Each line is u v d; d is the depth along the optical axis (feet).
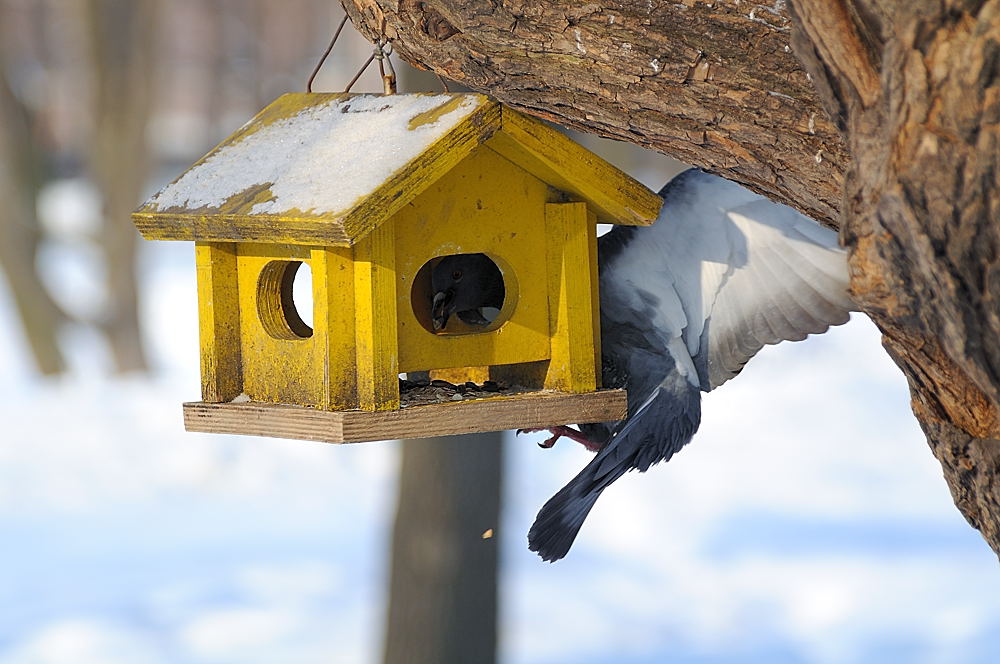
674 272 22.22
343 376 18.17
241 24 160.35
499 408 18.97
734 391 75.41
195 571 49.26
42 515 55.16
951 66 12.72
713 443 64.90
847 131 14.46
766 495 57.31
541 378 20.24
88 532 53.31
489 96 18.26
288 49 160.45
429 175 17.78
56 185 142.61
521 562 50.01
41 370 79.66
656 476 59.82
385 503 56.80
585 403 19.66
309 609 45.91
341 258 18.04
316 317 18.24
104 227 79.51
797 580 47.85
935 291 13.85
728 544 51.57
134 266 80.07
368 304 17.95
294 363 18.84
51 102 129.59
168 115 181.78
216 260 19.52
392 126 18.80
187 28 160.66
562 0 16.85
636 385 22.09
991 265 13.20
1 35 82.33
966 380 15.74
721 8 16.24
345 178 18.02
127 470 60.64
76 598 46.80
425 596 33.01
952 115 12.80
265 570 49.39
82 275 112.88
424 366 18.81
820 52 14.08
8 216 78.64
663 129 17.20
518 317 19.70
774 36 16.12
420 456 33.01
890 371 80.23
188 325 95.96
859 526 53.26
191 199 19.58
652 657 42.01
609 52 16.80
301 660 41.83
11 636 43.73
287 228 17.71
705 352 22.57
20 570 49.37
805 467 61.26
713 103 16.63
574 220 19.71
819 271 22.00
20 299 79.15
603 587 47.83
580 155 18.97
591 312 20.02
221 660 41.68
